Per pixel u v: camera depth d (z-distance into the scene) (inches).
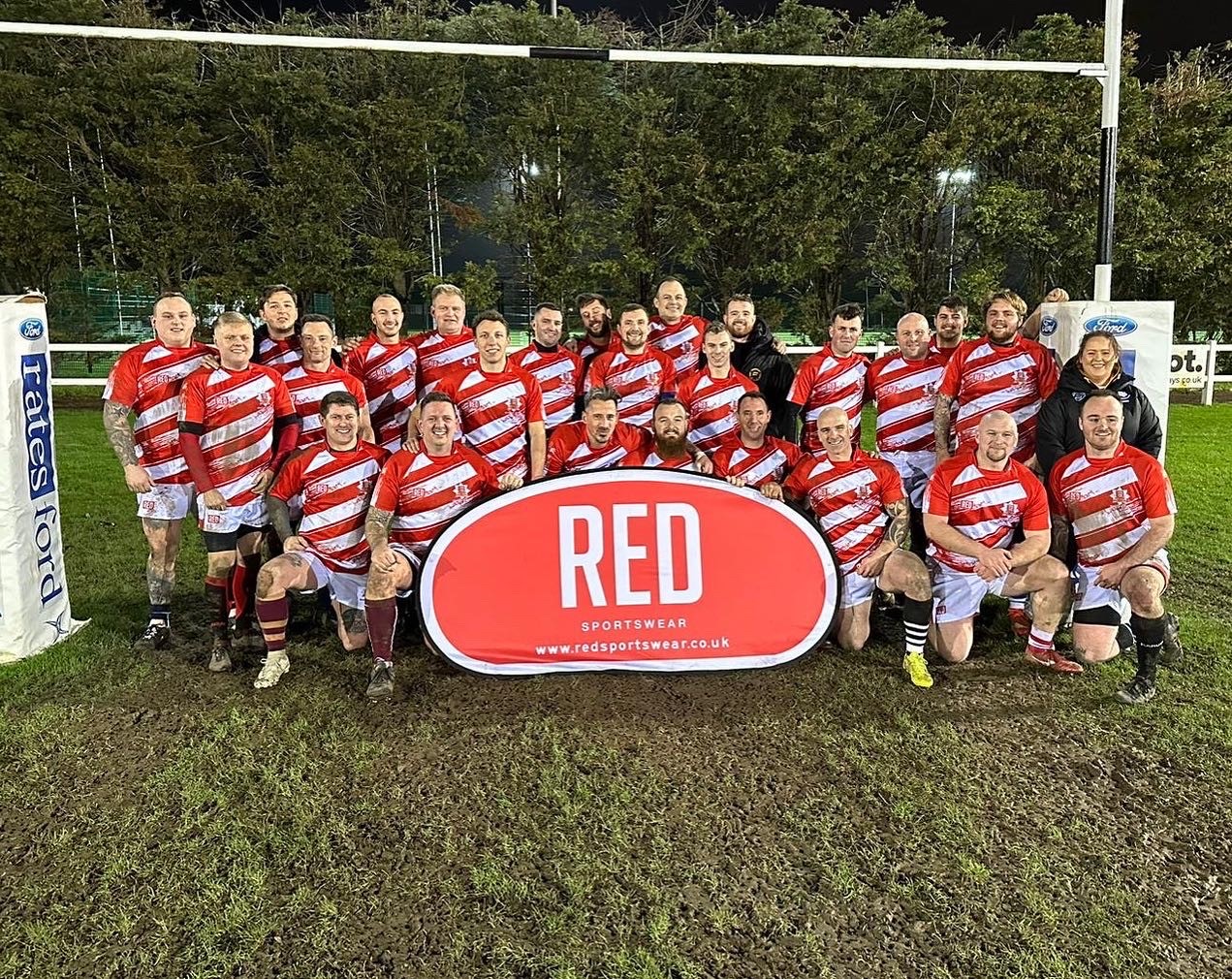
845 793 105.3
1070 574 140.6
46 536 152.0
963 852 93.3
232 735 120.2
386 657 133.6
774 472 155.3
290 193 590.9
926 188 617.0
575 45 609.0
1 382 141.2
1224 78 620.4
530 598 138.6
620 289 636.1
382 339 183.5
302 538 139.4
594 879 89.0
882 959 78.0
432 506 141.3
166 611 154.0
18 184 560.1
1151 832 97.3
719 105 633.0
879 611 172.2
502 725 123.5
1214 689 133.5
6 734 119.6
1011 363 161.6
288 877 89.4
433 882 88.8
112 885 88.3
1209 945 79.6
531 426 164.4
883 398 179.0
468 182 647.8
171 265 602.9
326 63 613.3
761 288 691.4
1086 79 589.6
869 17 628.4
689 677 139.7
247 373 144.4
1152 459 131.0
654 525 139.5
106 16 591.2
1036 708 128.0
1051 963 77.0
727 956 78.3
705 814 100.9
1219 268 597.9
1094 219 579.2
